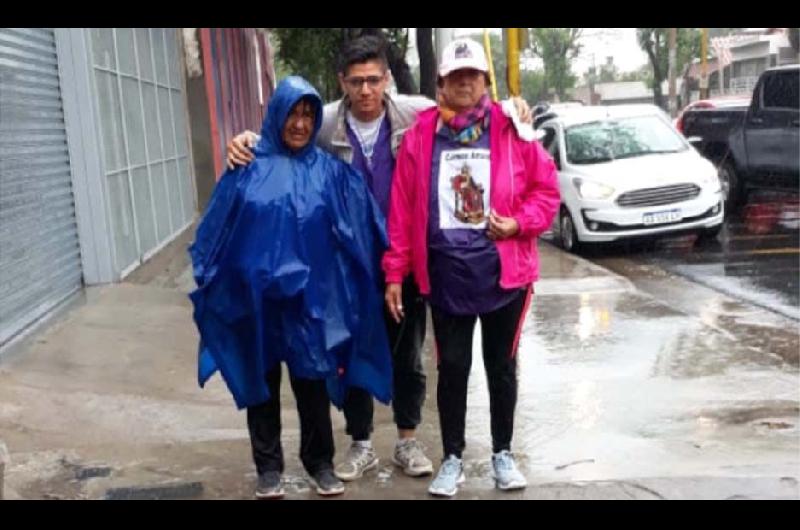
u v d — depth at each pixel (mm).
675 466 4914
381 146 4527
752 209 16234
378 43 4465
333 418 5754
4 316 6895
